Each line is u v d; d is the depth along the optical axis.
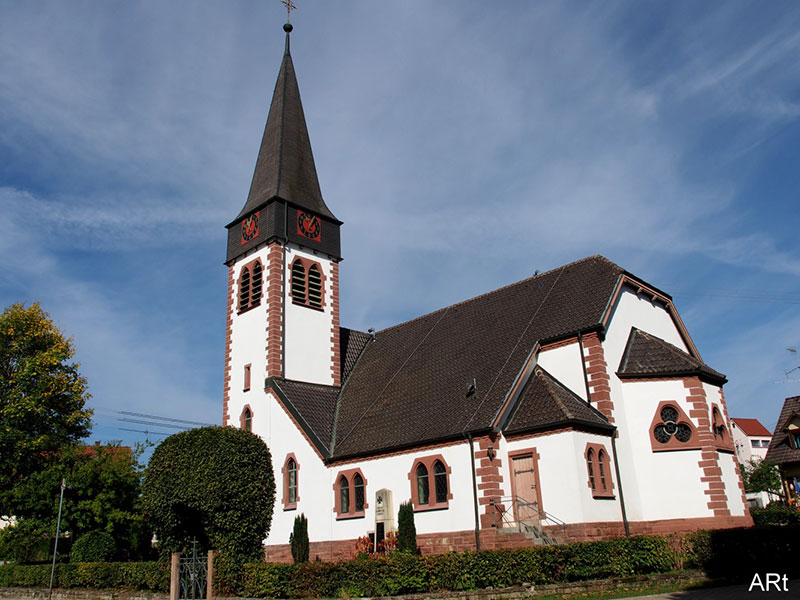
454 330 41.88
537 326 36.00
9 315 52.06
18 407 49.47
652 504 31.41
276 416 41.12
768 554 25.08
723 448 33.03
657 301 38.56
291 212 46.25
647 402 32.66
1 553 47.62
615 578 23.47
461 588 22.42
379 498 33.66
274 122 50.31
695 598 19.95
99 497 42.28
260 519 28.44
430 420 34.38
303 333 44.59
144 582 29.83
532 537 28.41
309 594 24.02
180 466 28.27
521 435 30.66
